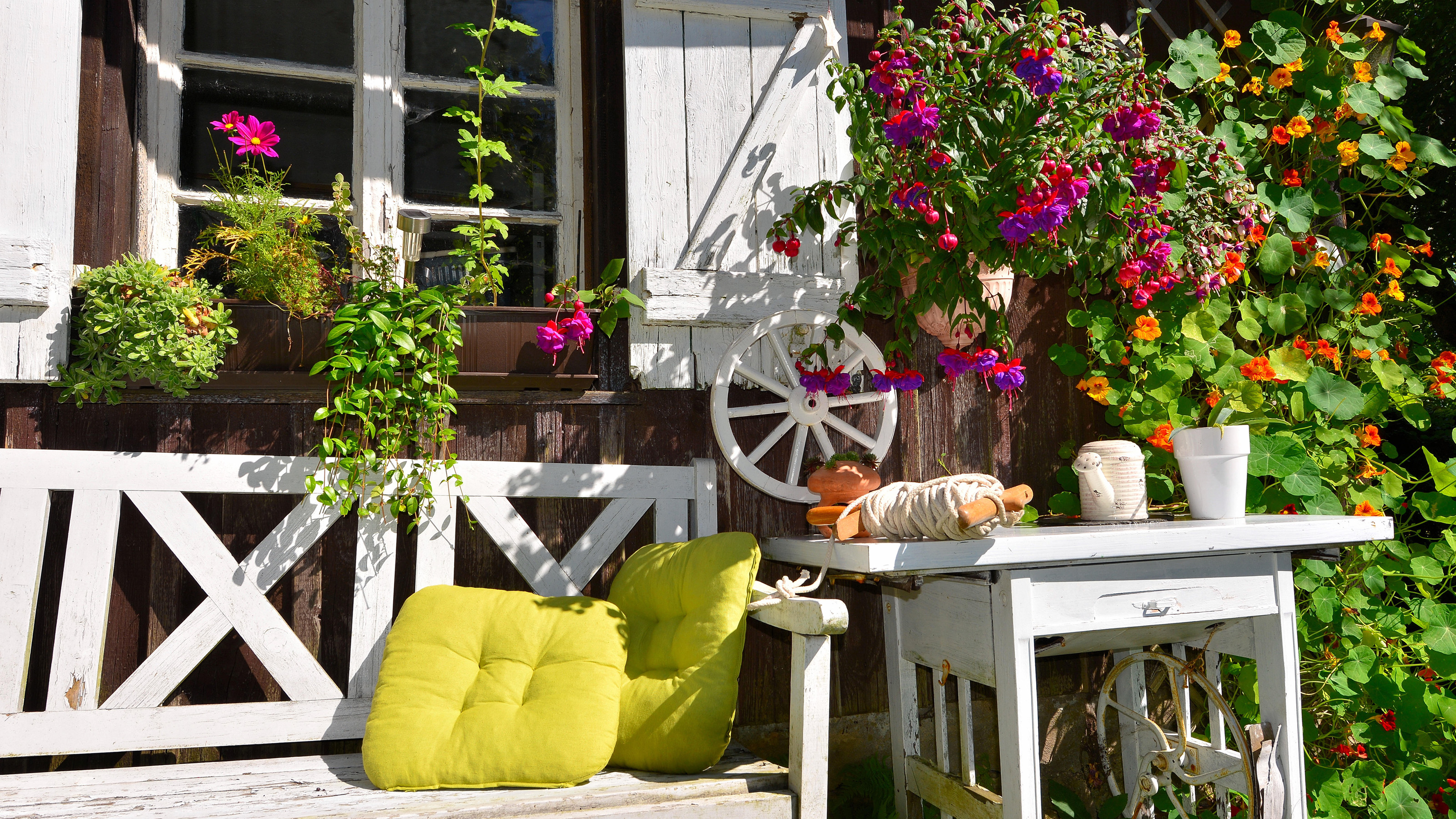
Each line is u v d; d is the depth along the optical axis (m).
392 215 2.02
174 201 1.90
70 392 1.62
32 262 1.59
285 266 1.67
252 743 1.57
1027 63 1.61
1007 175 1.64
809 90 2.08
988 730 2.20
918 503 1.50
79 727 1.50
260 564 1.65
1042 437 2.31
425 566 1.72
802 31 2.08
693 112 1.99
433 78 2.12
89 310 1.61
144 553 1.69
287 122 2.02
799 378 1.99
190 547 1.62
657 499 1.87
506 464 1.79
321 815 1.21
